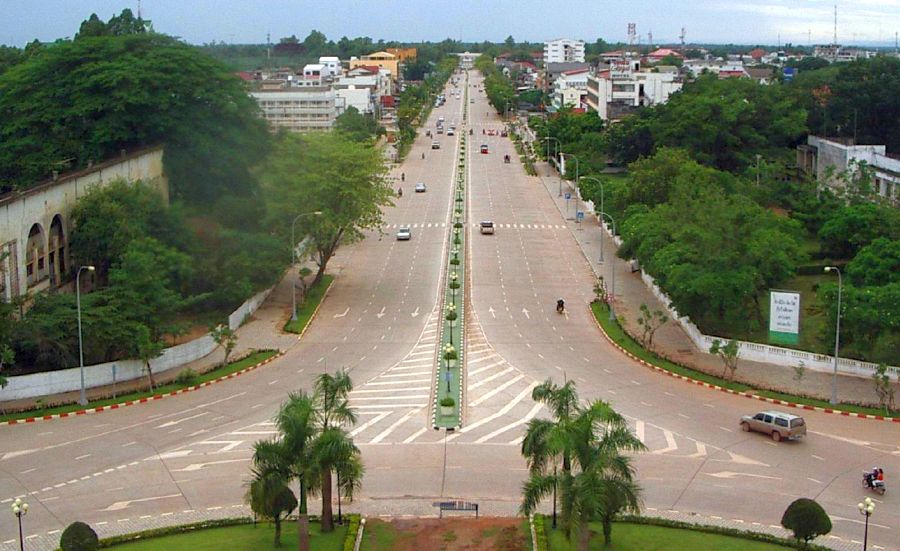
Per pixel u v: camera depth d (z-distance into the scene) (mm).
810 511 46250
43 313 77375
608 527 47844
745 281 84500
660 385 76562
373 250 130750
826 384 76438
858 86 169625
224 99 115250
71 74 112938
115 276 81188
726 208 93000
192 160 111312
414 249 131125
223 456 62125
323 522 50438
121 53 115938
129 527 51750
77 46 116250
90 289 95250
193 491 56781
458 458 61625
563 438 44750
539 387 52469
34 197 85750
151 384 76562
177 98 112438
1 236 79688
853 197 120250
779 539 49125
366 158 109500
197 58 117125
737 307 87875
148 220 96000
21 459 61938
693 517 52656
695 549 47906
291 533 50344
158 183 109562
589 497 42812
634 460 60812
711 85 183000
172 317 93188
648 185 128625
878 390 71312
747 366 81625
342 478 48531
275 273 101312
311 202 105750
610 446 45125
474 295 106812
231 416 69938
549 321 96500
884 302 75438
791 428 63469
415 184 189125
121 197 95000
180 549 48094
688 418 68625
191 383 77188
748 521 52312
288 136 116750
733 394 74125
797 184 144500
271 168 110062
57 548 49219
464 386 76312
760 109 175375
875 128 171625
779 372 79750
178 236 97500
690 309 87562
